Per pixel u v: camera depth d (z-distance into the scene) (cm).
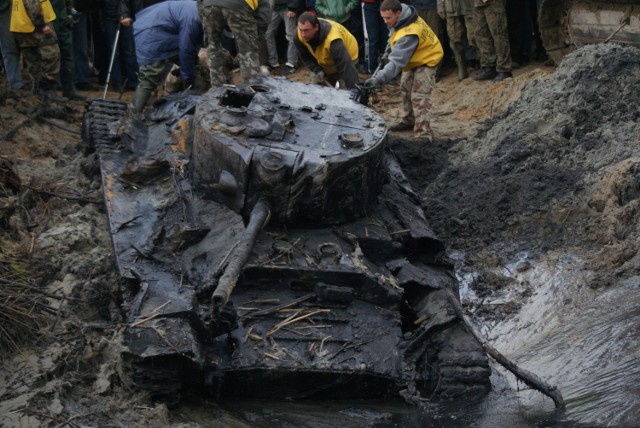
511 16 1564
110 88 1714
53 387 742
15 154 1291
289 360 752
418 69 1287
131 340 723
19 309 832
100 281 890
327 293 800
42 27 1439
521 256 1016
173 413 736
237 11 1195
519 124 1221
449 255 1047
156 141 1046
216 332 759
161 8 1245
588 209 1044
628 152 1080
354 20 1789
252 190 858
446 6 1587
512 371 754
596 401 737
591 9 1352
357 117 956
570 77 1233
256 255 810
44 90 1492
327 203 866
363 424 732
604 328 843
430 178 1230
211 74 1245
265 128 893
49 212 1058
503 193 1104
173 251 843
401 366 772
